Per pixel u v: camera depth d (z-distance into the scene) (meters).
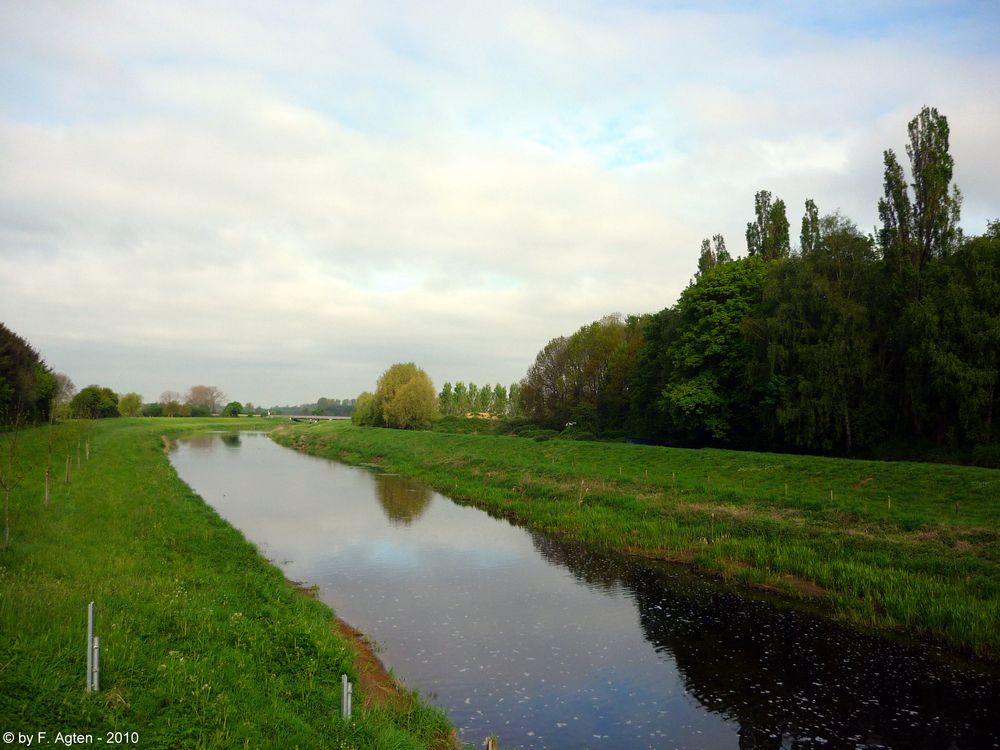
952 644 17.28
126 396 149.50
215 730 9.58
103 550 19.34
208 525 27.08
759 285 53.44
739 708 14.14
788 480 34.50
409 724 12.47
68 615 12.34
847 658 16.77
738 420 52.69
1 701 8.87
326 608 19.47
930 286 39.78
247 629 14.48
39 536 19.62
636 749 12.48
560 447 55.31
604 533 29.67
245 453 79.06
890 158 46.09
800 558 23.39
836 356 40.91
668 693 14.84
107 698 9.62
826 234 46.41
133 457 51.25
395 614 19.94
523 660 16.64
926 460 37.62
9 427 45.47
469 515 36.53
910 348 39.00
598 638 18.17
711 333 53.62
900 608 18.88
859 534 24.44
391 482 50.78
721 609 20.64
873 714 13.82
